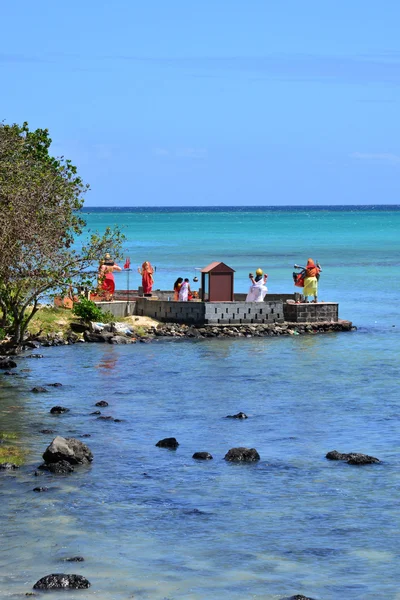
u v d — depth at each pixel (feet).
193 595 66.59
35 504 85.61
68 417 120.88
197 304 201.05
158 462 100.07
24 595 65.87
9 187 154.71
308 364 163.12
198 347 181.88
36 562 72.18
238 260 448.24
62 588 67.10
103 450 104.73
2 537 77.25
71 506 85.25
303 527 80.64
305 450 105.50
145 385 143.13
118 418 120.78
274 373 153.79
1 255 153.28
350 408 127.34
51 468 96.22
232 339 193.36
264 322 205.46
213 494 89.35
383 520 82.28
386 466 98.78
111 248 166.91
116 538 77.56
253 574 70.49
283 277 356.18
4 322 178.70
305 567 71.92
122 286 305.53
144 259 446.60
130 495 88.69
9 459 99.81
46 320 193.26
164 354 172.65
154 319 205.98
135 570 70.95
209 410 125.80
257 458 101.24
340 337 198.49
